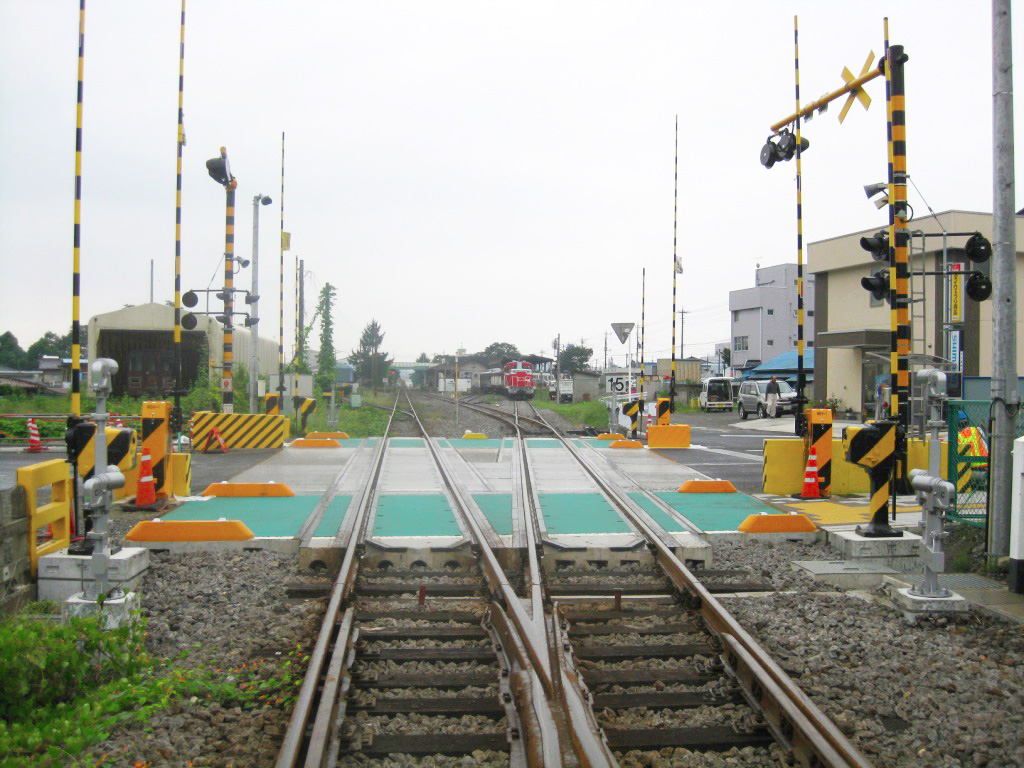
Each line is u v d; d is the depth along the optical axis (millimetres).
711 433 31250
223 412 20562
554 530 10445
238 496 12766
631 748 4930
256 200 24312
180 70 14211
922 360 12922
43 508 7930
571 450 20234
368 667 6125
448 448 20766
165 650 6551
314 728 4777
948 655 6418
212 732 5105
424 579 8656
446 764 4754
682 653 6438
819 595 8055
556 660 5844
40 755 4715
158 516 11156
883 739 4996
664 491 13695
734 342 69250
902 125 9930
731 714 5387
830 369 41000
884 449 9578
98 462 7238
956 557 9398
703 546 9430
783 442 13469
